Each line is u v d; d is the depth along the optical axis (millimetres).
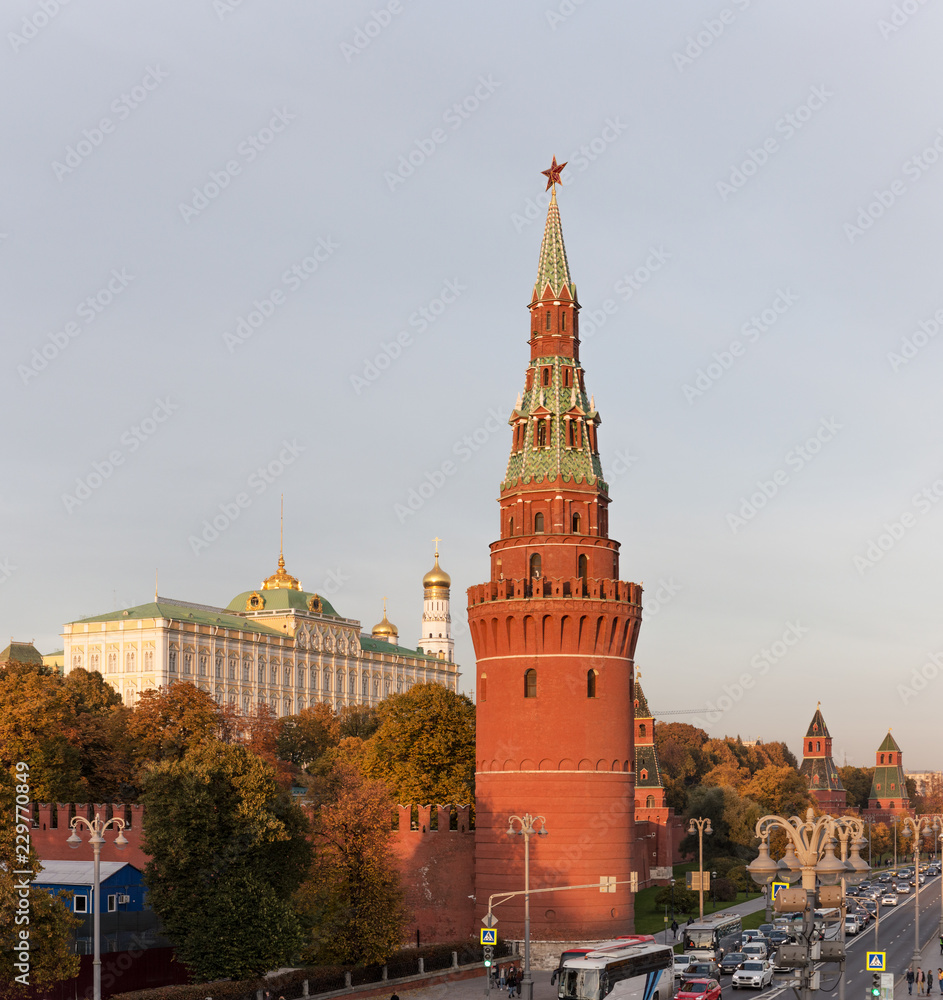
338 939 88062
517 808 103125
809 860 44906
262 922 77688
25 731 118750
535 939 101000
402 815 107312
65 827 101875
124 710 148000
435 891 106062
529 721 103625
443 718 124188
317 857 89750
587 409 110688
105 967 81500
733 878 166750
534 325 112000
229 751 82438
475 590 108062
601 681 104938
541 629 103938
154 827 78312
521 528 107812
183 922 77812
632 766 106438
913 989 93938
